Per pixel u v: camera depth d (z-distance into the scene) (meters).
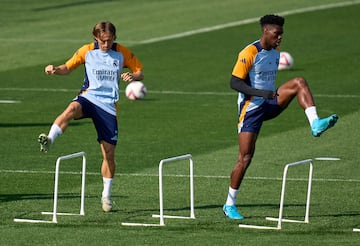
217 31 105.19
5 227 35.44
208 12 116.00
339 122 62.91
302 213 39.06
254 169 48.97
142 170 48.69
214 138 58.00
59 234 34.34
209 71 85.69
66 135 58.66
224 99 72.75
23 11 118.06
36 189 43.75
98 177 46.88
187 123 63.16
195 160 51.38
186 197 42.38
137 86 72.38
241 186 44.94
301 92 36.44
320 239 33.78
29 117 65.38
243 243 33.06
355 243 33.16
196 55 93.50
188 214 38.62
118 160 51.25
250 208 40.09
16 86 78.44
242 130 37.59
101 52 38.31
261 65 37.12
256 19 111.38
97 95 38.38
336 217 38.09
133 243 33.06
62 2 124.25
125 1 124.75
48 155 52.53
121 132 59.91
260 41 37.16
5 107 69.31
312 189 44.34
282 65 85.69
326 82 80.00
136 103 71.12
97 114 38.34
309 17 112.75
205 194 43.09
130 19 112.19
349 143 56.19
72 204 40.34
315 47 97.19
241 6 119.62
